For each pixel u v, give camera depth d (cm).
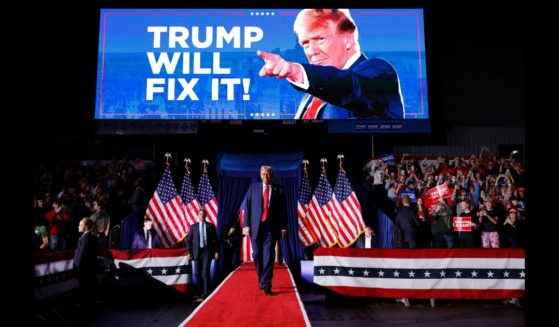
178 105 1356
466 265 753
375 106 1359
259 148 1460
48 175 1274
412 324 632
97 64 1370
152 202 1150
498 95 1602
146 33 1396
